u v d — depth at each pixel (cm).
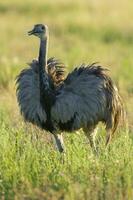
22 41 5447
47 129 2181
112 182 1730
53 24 6309
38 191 1675
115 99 2219
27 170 1852
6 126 2380
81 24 6178
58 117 2145
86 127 2198
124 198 1659
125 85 3409
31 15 6944
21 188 1717
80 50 4856
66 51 4853
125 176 1767
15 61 4109
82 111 2156
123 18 6588
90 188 1691
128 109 2738
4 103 2825
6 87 3216
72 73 2167
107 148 2109
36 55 4366
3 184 1794
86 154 2019
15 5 7388
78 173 1808
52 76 2192
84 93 2158
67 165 1894
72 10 7050
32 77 2181
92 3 7250
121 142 2131
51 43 5331
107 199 1667
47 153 2027
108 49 5081
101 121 2230
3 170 1880
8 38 5619
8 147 2038
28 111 2188
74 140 2164
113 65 4141
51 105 2133
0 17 6806
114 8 7044
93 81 2169
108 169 1819
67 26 6175
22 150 2039
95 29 6031
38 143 2127
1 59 4262
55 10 7112
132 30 6053
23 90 2192
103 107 2183
